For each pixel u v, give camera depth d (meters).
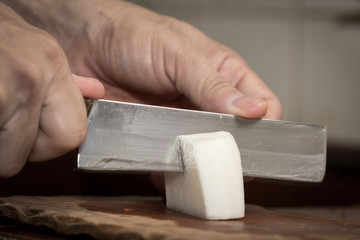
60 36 0.61
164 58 0.56
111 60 0.59
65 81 0.43
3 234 0.44
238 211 0.46
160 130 0.47
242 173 0.47
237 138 0.49
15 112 0.42
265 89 0.59
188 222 0.44
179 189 0.48
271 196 0.76
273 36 1.00
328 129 1.02
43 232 0.44
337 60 1.00
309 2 0.99
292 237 0.41
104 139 0.45
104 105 0.45
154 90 0.59
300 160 0.50
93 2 0.60
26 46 0.41
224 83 0.52
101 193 0.76
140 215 0.46
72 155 0.74
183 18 0.97
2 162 0.44
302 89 1.01
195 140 0.46
